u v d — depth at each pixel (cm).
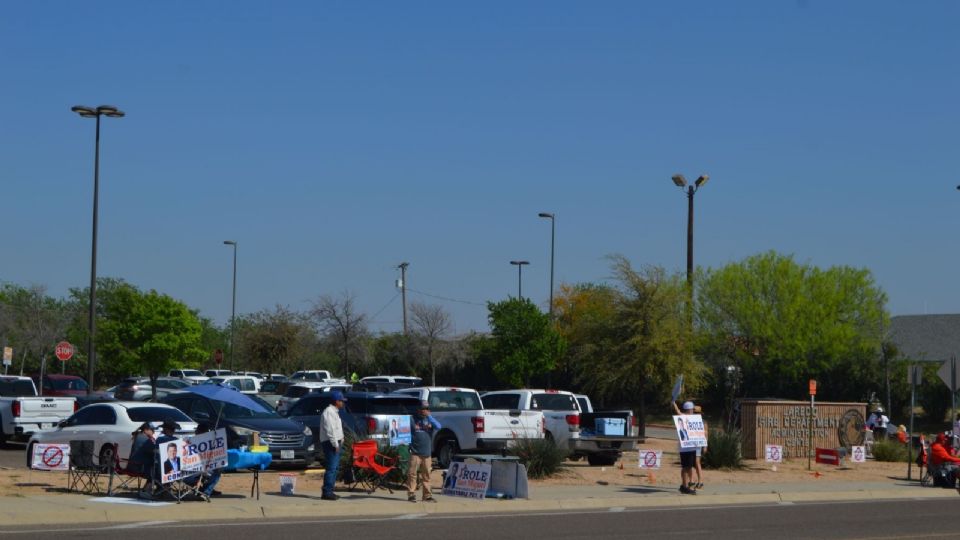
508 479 2042
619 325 3672
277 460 2306
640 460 2444
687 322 3778
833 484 2519
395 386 4241
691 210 3850
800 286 5362
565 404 2828
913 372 2770
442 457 2548
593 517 1847
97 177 3772
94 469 1927
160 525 1582
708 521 1814
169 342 4969
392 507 1859
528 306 5250
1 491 1905
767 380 5419
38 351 6031
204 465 1798
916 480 2686
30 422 3000
